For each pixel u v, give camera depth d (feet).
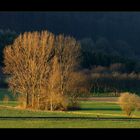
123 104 384.06
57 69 445.37
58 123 301.43
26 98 433.89
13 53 455.22
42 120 315.58
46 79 441.27
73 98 435.12
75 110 422.00
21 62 449.89
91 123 305.32
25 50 451.12
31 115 345.31
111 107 433.48
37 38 456.04
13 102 437.99
